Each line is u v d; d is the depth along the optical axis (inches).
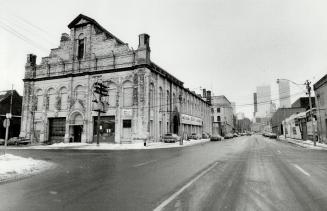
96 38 1573.6
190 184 301.0
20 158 604.7
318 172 391.2
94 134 1503.4
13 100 1888.5
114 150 1013.8
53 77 1638.8
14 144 1524.4
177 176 358.3
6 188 293.9
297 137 2089.1
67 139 1530.5
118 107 1444.4
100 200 235.0
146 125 1375.5
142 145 1254.9
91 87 1531.7
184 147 1131.9
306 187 284.8
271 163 504.4
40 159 650.8
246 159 580.4
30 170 442.0
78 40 1640.0
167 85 1768.0
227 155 684.1
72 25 1652.3
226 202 225.3
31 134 1664.6
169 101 1801.2
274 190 270.2
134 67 1425.9
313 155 684.7
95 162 565.9
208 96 3088.1
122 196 248.8
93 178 354.9
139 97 1391.5
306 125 1788.9
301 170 410.6
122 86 1456.7
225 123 3821.4
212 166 458.9
